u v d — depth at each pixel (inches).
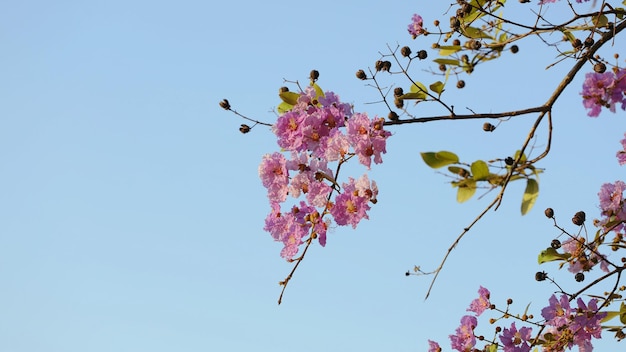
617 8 145.4
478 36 161.8
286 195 158.9
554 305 171.3
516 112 137.6
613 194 164.9
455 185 133.2
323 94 160.4
